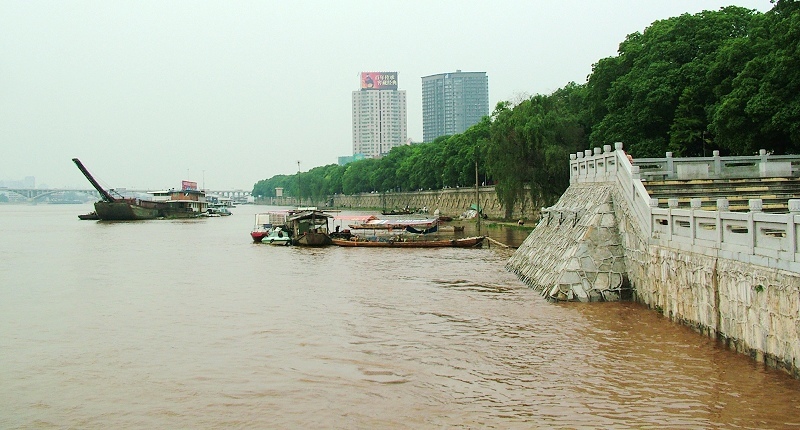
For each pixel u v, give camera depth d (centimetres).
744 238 2259
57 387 2438
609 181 3734
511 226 9600
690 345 2525
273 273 5494
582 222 3728
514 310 3381
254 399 2255
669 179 3491
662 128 6184
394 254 6894
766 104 4372
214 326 3375
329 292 4369
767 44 4916
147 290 4634
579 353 2586
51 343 3083
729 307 2359
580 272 3456
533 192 8356
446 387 2291
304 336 3097
